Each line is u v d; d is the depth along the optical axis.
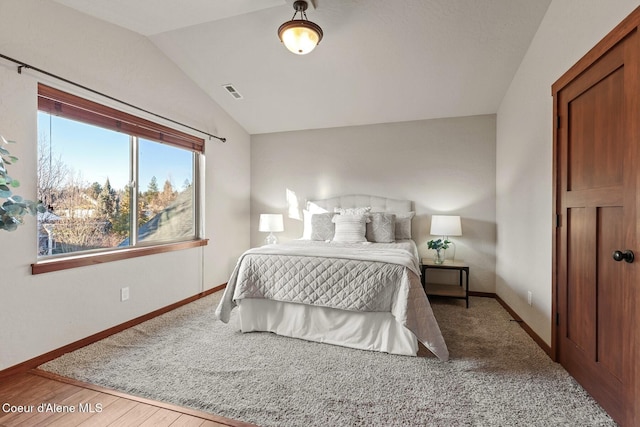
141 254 2.86
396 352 2.22
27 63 1.99
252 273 2.60
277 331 2.56
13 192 1.93
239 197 4.54
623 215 1.46
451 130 3.99
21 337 1.97
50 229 2.24
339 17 2.51
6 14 1.88
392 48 2.86
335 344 2.37
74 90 2.28
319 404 1.64
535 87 2.54
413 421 1.51
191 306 3.36
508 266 3.25
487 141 3.85
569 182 1.97
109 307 2.57
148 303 2.96
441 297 3.75
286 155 4.68
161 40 2.93
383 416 1.55
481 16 2.45
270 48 2.96
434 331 2.13
